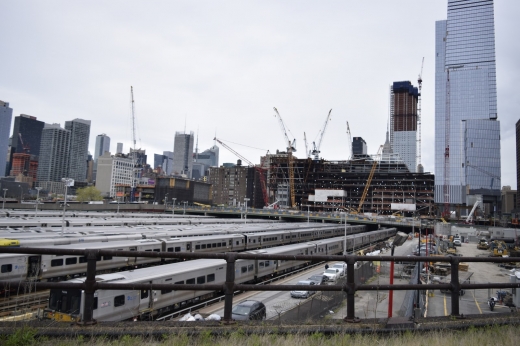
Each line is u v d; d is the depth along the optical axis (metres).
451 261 6.65
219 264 31.62
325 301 21.30
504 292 29.59
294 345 5.54
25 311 21.61
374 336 5.98
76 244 35.66
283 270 44.34
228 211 157.25
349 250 74.44
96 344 5.24
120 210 143.50
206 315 24.03
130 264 36.91
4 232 41.53
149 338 5.67
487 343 5.90
